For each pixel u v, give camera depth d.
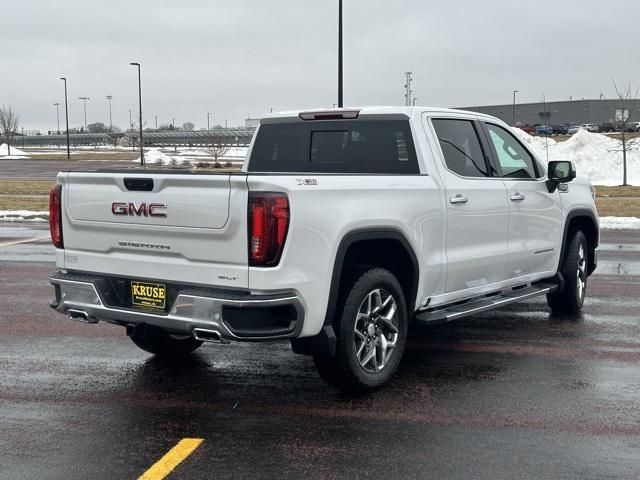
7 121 129.62
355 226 5.25
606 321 8.06
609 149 38.06
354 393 5.52
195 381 5.92
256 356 6.68
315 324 5.05
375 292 5.50
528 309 8.73
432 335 7.46
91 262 5.54
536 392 5.62
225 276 4.86
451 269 6.25
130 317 5.24
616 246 14.46
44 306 8.80
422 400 5.44
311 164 6.89
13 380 5.96
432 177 6.11
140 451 4.50
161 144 124.25
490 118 7.12
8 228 17.83
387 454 4.44
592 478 4.10
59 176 5.65
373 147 6.49
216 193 4.84
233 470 4.21
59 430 4.86
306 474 4.16
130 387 5.77
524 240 7.25
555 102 107.81
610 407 5.29
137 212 5.20
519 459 4.36
